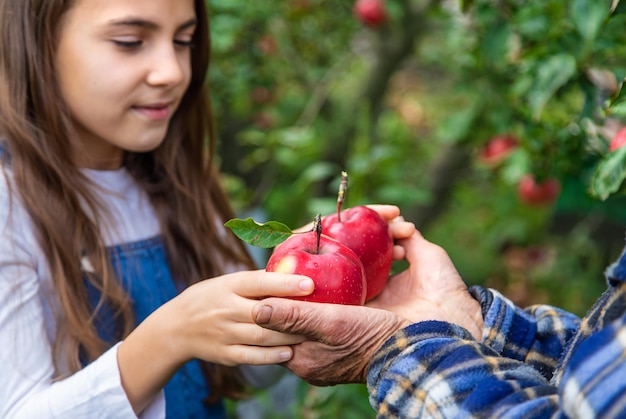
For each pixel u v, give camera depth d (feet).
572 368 1.68
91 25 2.47
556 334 2.31
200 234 2.92
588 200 3.99
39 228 2.51
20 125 2.54
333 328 2.05
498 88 3.96
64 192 2.57
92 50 2.48
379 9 4.72
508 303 2.34
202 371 2.84
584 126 3.50
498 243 6.00
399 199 4.22
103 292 2.57
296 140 4.47
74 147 2.67
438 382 1.93
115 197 2.76
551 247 5.79
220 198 3.08
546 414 1.76
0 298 2.36
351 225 2.40
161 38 2.52
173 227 2.87
